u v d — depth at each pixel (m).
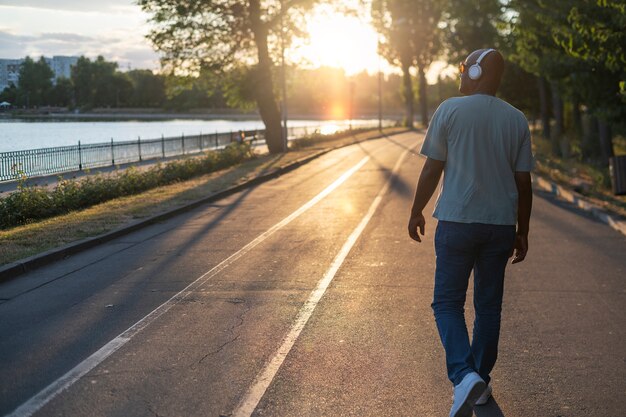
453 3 45.03
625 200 16.12
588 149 28.28
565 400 4.57
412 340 5.82
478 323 4.28
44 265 9.35
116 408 4.38
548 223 12.84
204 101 124.81
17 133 38.69
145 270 8.88
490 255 4.10
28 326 6.32
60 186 16.66
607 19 13.70
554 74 20.16
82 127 55.59
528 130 4.11
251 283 8.02
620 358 5.40
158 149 37.28
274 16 37.19
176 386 4.76
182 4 35.50
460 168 4.03
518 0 19.00
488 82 4.15
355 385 4.80
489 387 4.46
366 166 27.47
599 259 9.45
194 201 16.19
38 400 4.52
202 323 6.34
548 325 6.33
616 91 18.72
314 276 8.38
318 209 15.06
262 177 22.55
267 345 5.69
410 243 10.66
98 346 5.68
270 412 4.33
